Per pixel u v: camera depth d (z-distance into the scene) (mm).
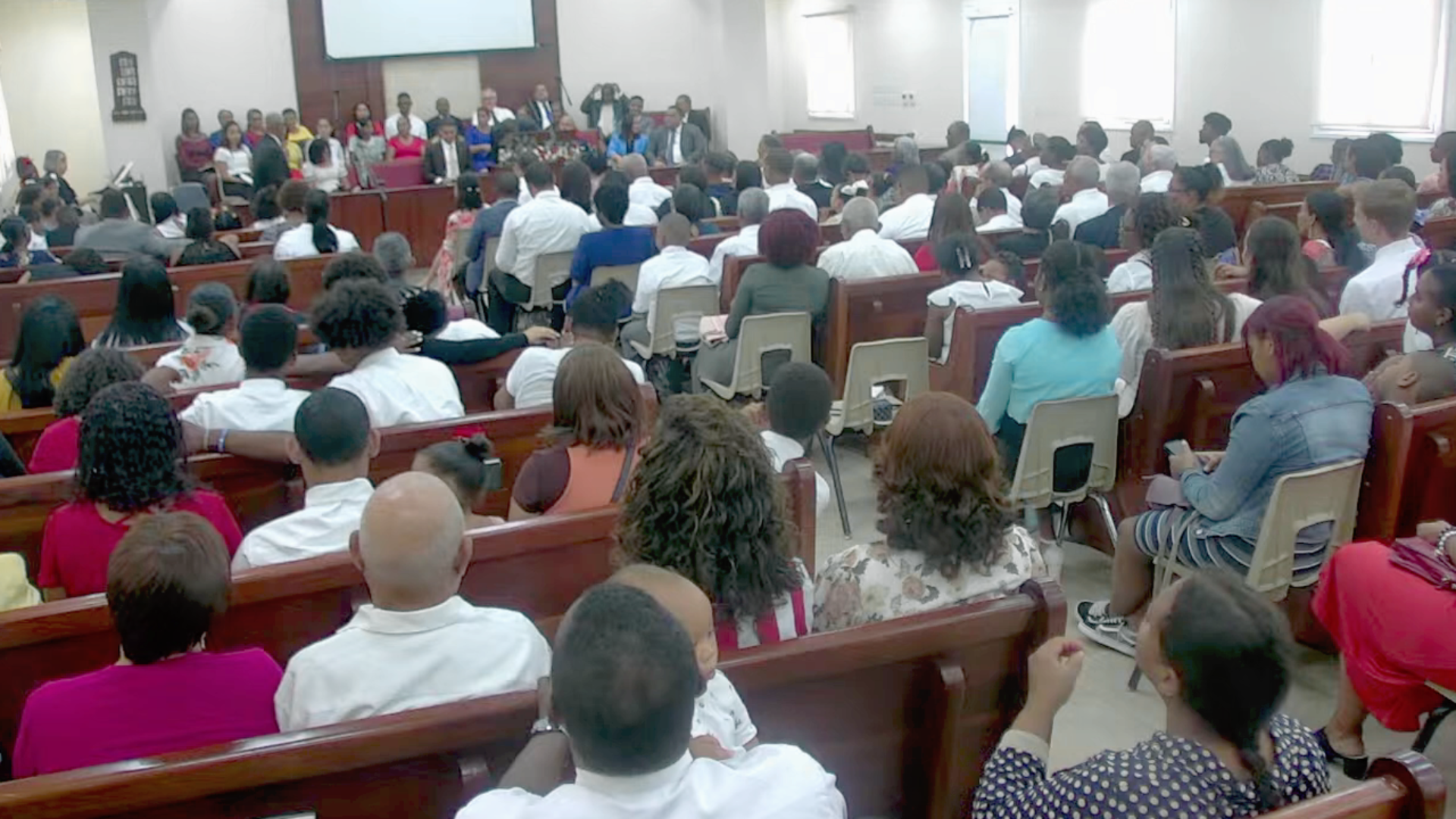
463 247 8633
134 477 2596
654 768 1335
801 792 1419
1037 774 1871
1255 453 3045
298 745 1676
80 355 3566
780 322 4879
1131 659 3451
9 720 2285
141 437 2600
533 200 7289
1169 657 1688
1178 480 3357
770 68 19406
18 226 7645
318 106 14609
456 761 1789
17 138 15164
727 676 1936
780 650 1966
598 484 2777
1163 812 1653
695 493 2029
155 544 1908
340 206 10680
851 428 4609
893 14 16375
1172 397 3732
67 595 2629
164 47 13859
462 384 4328
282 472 3277
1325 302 4293
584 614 1351
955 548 2232
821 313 5051
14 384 4109
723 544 2049
